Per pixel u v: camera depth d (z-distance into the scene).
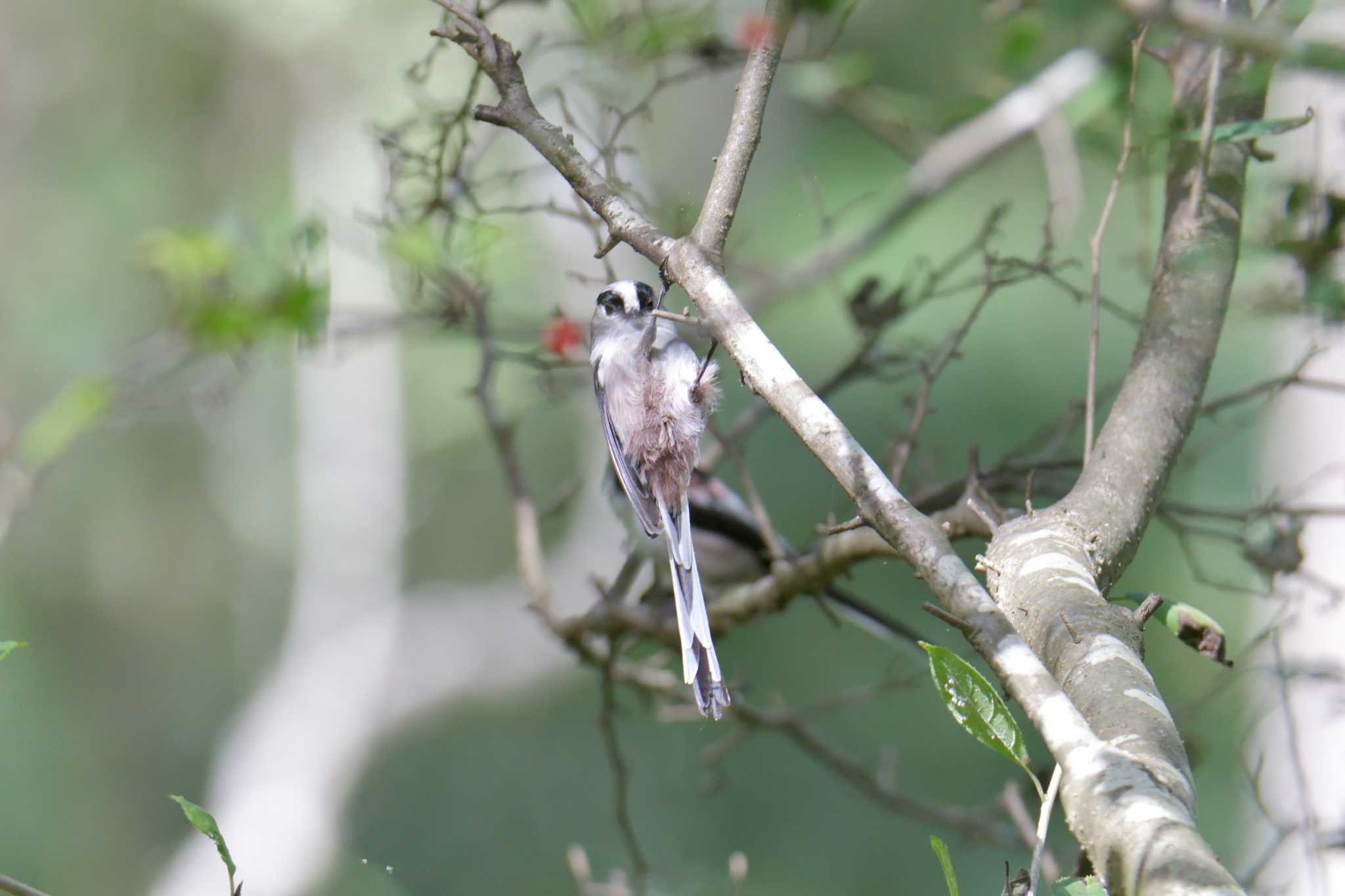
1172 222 5.38
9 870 20.00
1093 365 4.89
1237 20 4.73
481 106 4.64
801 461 18.70
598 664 8.34
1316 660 7.53
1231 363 15.27
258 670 24.47
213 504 25.77
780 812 17.61
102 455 23.70
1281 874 7.65
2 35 22.27
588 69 7.48
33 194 22.58
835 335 16.70
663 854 17.67
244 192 19.72
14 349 21.89
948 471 17.12
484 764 18.73
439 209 6.79
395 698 19.72
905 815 8.47
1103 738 3.42
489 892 17.78
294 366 19.59
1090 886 3.33
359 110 19.88
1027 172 17.41
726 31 7.77
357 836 18.23
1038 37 8.51
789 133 17.19
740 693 8.98
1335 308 5.91
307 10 19.11
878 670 17.55
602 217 4.37
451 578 23.06
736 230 15.67
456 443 22.38
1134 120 6.13
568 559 18.44
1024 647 3.39
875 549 6.49
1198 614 4.50
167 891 18.22
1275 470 9.71
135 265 6.70
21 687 22.31
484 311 7.60
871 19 14.26
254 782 18.86
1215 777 10.55
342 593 20.75
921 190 9.38
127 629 24.09
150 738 23.47
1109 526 4.47
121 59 22.31
